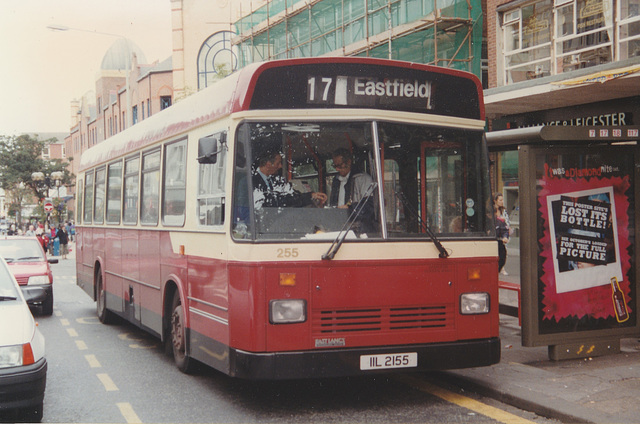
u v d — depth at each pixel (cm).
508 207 1891
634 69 1282
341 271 634
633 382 696
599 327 825
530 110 1778
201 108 771
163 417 655
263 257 621
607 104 1580
